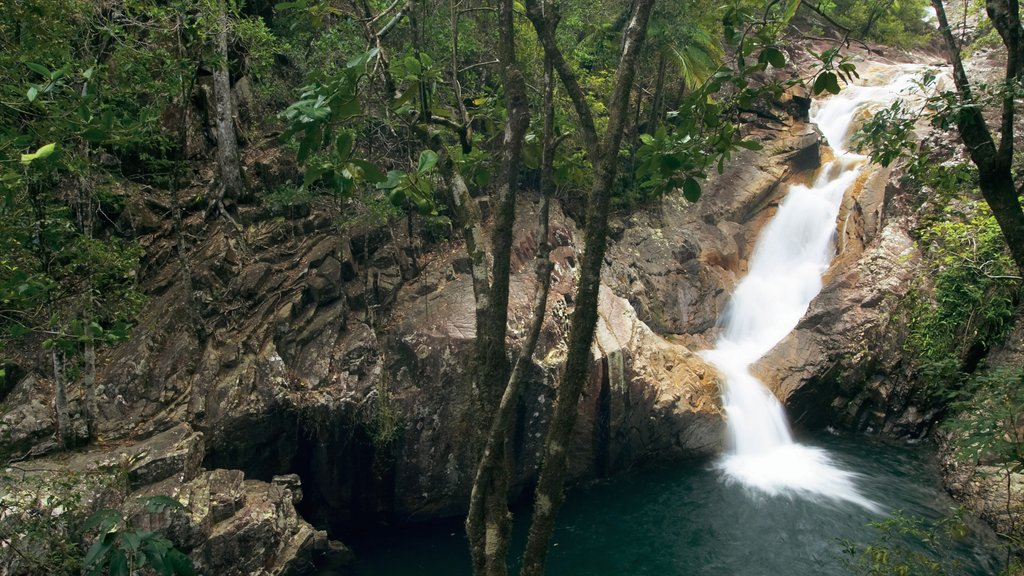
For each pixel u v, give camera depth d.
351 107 2.92
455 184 3.86
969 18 24.67
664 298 17.80
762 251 20.81
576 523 12.18
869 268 17.44
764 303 19.02
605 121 16.42
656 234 18.98
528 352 3.29
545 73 3.71
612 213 19.19
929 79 6.30
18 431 10.04
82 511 8.51
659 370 14.63
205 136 14.90
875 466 14.34
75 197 10.62
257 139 15.24
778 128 23.69
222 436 11.01
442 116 4.27
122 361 11.26
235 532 9.51
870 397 16.39
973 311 14.69
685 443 14.49
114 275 10.87
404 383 12.38
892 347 16.30
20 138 3.94
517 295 13.91
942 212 16.64
